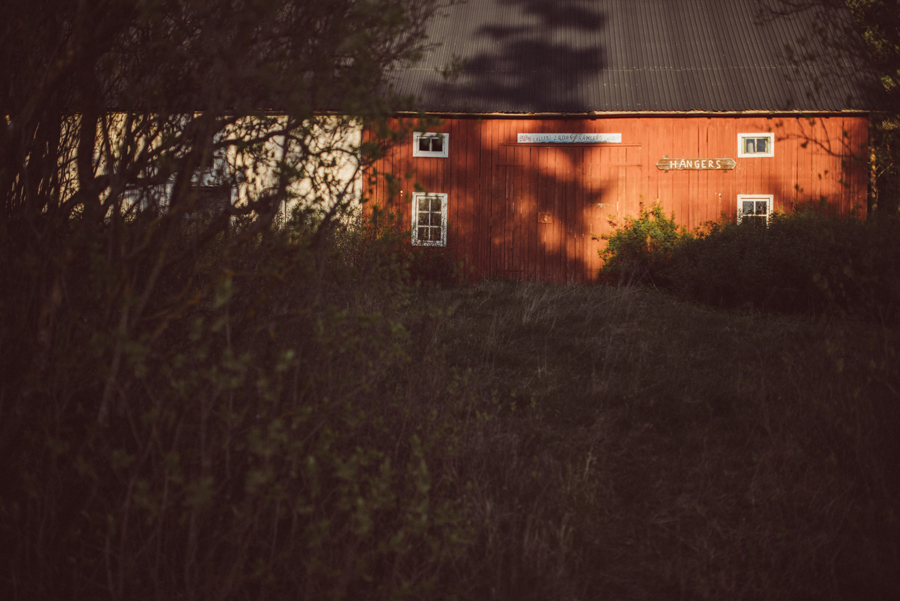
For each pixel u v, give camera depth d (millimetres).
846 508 3289
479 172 14570
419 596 2430
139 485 1900
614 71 14961
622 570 3020
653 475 3951
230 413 2070
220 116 2205
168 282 2543
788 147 13688
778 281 9258
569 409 4898
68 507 2420
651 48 15367
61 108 2541
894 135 4332
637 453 4258
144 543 2334
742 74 14312
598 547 3199
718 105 13812
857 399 3852
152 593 2404
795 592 2822
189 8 2184
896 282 3873
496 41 15906
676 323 7766
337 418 2639
